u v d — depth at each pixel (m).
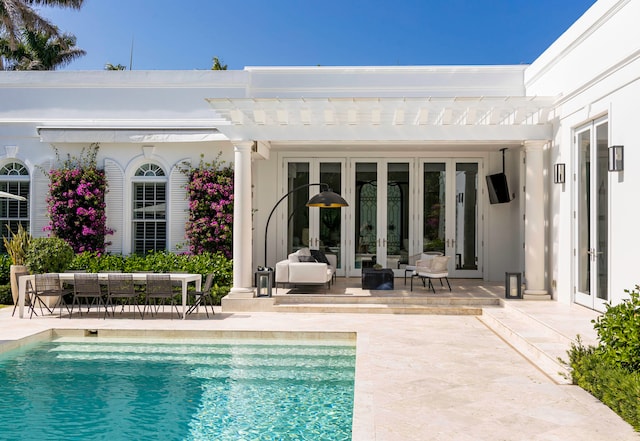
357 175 14.07
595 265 8.47
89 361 6.97
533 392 5.23
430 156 13.92
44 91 12.80
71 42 29.56
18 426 4.74
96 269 11.25
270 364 6.84
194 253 12.23
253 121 10.48
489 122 11.09
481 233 13.85
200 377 6.26
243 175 10.55
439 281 13.29
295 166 14.09
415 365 6.30
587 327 7.44
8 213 12.85
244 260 10.51
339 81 12.82
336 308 10.23
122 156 12.55
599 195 8.44
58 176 12.33
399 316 9.84
